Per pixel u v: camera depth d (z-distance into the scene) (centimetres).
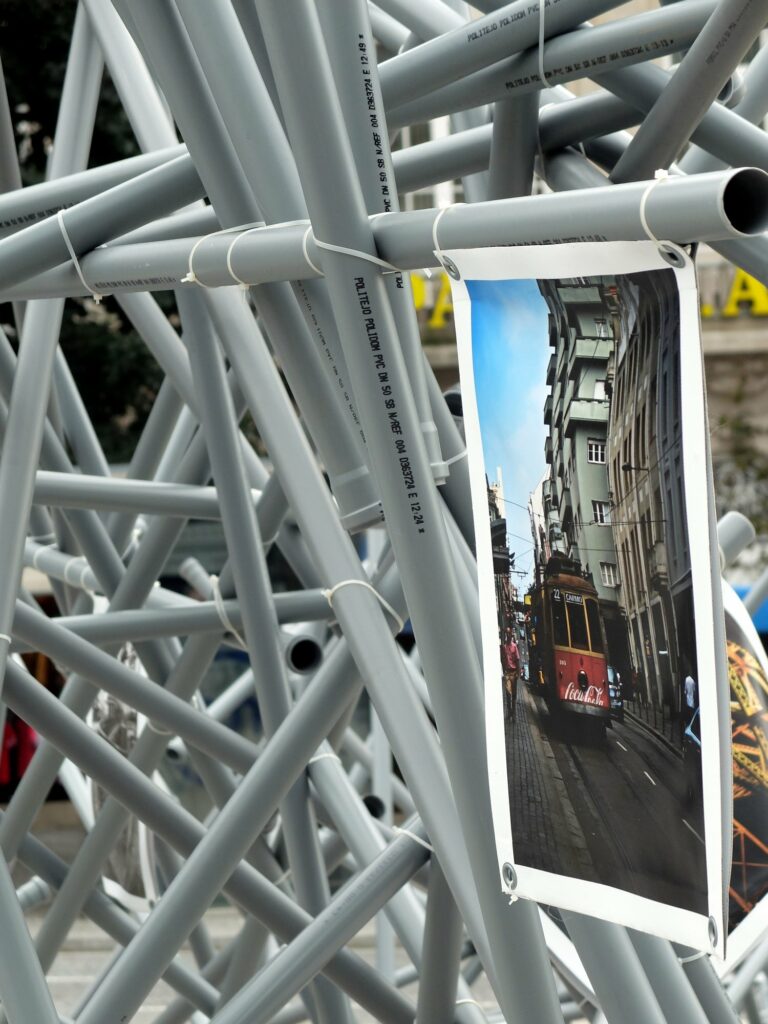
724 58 243
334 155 220
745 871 299
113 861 548
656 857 210
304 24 214
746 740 311
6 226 337
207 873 349
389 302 231
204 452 521
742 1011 661
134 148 1844
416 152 329
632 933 283
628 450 201
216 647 520
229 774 559
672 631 200
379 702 286
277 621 448
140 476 614
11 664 401
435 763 279
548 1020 248
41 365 371
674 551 196
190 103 279
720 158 289
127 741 586
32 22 1803
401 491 232
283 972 344
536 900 234
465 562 308
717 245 268
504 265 210
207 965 634
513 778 235
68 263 302
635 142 273
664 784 206
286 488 320
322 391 288
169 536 516
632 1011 244
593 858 222
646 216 183
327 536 310
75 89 452
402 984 692
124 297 508
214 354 429
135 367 1855
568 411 210
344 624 299
